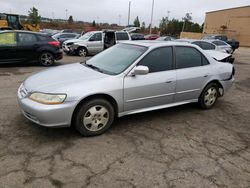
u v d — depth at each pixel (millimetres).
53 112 3695
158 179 3141
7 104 5410
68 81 4004
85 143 3902
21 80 7918
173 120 4988
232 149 3982
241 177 3279
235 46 25453
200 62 5340
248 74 11086
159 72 4668
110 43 15703
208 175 3275
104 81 4082
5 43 10039
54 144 3822
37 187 2896
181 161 3555
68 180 3037
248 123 5059
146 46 4727
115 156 3586
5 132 4117
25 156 3475
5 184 2918
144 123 4770
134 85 4328
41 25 59625
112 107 4234
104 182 3033
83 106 3918
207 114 5430
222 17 50688
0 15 24828
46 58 11016
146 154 3684
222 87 5766
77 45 15570
